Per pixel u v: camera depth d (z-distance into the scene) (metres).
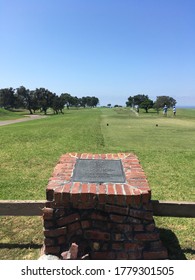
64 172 3.64
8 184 6.45
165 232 4.27
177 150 10.89
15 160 8.92
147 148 11.35
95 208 3.12
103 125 23.59
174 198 5.69
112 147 11.42
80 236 3.17
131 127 21.94
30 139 13.66
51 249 3.18
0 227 4.37
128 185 3.25
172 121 30.11
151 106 60.81
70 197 3.09
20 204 3.89
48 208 3.16
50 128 20.33
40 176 7.16
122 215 3.11
